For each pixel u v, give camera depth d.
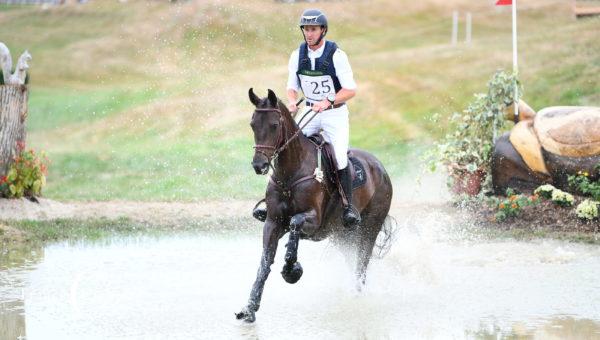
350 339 8.36
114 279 11.28
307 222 9.10
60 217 16.45
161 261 12.61
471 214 15.93
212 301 10.02
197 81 33.59
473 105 17.12
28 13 46.09
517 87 16.97
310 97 9.91
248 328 8.77
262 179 21.39
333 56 9.57
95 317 9.22
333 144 9.76
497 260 12.49
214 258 12.84
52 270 11.91
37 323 8.95
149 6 44.78
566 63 30.39
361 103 29.41
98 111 30.62
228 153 24.50
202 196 19.33
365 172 10.43
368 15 43.59
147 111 30.09
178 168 22.81
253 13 42.25
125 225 15.80
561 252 12.86
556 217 15.12
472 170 16.25
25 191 16.95
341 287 10.93
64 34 42.00
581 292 10.41
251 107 29.83
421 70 32.59
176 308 9.66
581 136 15.48
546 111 16.30
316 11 9.45
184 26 41.16
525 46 33.81
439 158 16.95
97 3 46.28
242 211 17.39
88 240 14.41
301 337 8.42
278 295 10.44
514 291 10.52
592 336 8.36
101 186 20.80
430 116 27.62
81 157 24.59
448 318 9.20
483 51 34.06
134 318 9.17
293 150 9.16
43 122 29.69
